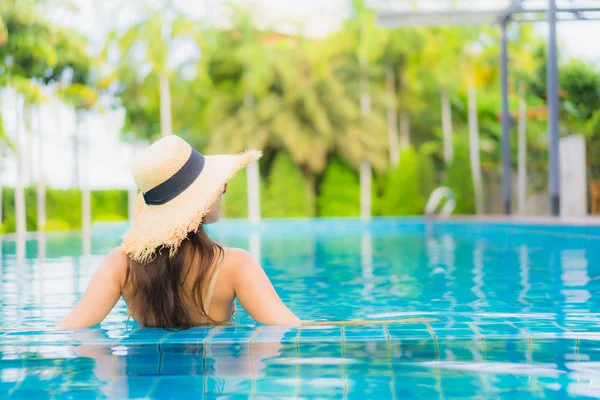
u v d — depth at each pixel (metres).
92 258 9.16
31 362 2.44
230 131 27.83
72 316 2.83
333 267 7.22
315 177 29.58
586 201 16.12
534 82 21.02
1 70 21.25
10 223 20.25
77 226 22.80
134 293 2.82
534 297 4.31
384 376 2.21
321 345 2.42
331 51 29.34
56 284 5.69
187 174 2.77
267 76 27.61
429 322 2.79
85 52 23.53
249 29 28.61
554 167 13.05
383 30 28.61
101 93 25.62
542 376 2.18
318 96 28.16
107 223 19.17
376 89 29.34
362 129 28.25
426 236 14.29
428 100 31.03
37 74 22.38
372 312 3.82
